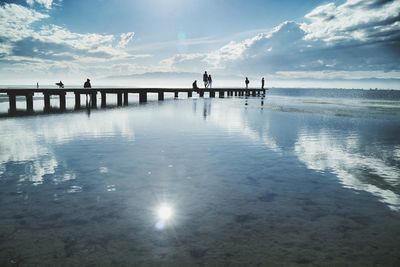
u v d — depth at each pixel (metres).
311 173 6.39
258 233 3.67
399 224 3.97
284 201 4.76
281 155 8.03
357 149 8.98
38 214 4.13
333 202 4.75
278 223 3.96
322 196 5.02
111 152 8.12
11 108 22.33
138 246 3.33
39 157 7.47
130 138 10.29
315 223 3.97
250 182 5.70
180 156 7.75
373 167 6.95
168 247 3.32
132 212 4.24
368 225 3.93
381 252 3.26
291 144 9.61
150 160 7.28
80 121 15.01
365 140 10.55
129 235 3.58
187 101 35.44
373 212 4.36
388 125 14.91
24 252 3.17
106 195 4.90
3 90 21.70
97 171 6.29
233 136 10.89
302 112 21.91
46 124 13.75
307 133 11.91
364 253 3.23
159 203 4.59
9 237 3.48
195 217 4.11
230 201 4.72
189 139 10.22
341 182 5.80
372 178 6.09
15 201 4.59
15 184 5.40
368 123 15.73
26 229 3.69
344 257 3.15
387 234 3.68
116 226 3.80
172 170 6.44
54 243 3.37
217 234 3.63
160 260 3.06
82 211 4.25
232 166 6.84
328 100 46.41
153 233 3.63
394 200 4.88
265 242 3.45
